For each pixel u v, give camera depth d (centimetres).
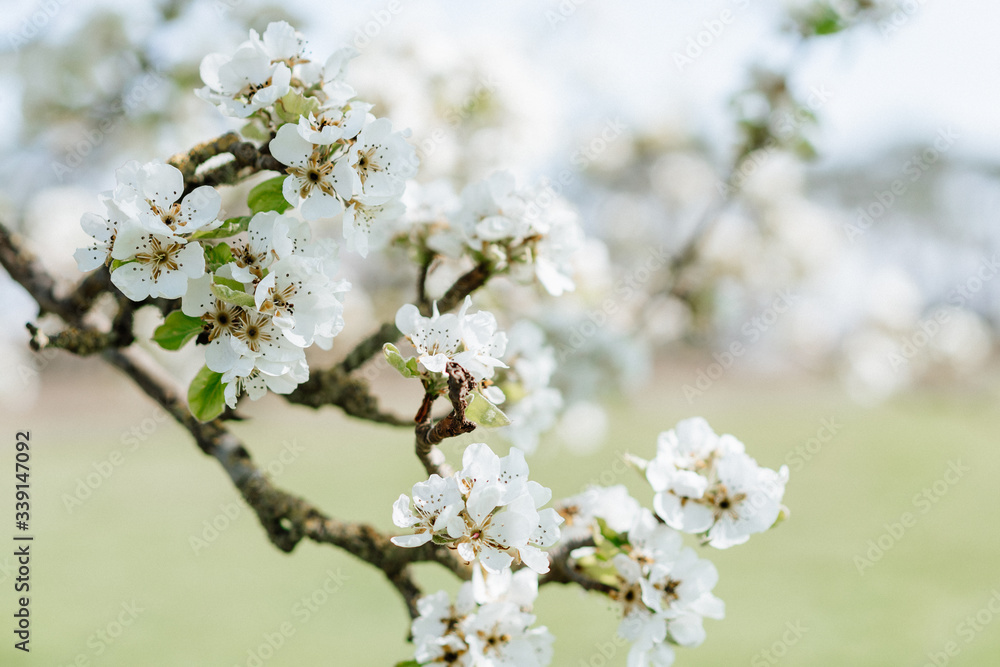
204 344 152
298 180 155
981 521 1026
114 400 1703
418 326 166
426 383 164
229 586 766
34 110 450
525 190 238
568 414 462
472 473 150
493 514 148
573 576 190
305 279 146
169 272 145
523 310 425
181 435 1542
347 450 1391
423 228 247
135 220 140
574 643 634
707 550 896
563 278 235
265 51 164
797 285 633
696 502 186
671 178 727
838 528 967
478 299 353
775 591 764
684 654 626
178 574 797
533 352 277
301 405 227
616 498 201
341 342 435
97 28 420
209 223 146
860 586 773
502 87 454
